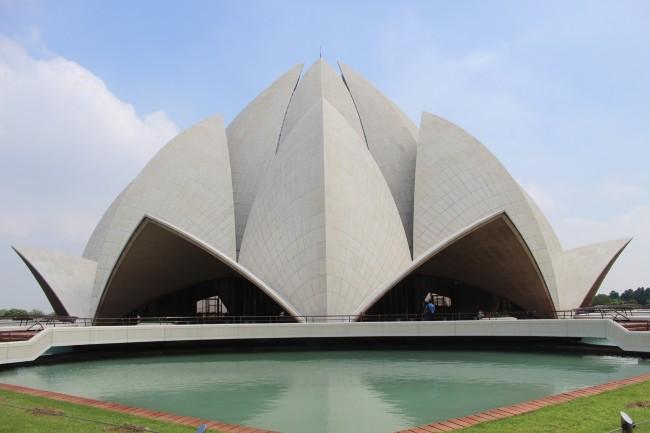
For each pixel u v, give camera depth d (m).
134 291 30.67
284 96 37.38
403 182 33.78
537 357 17.91
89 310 28.62
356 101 37.50
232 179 33.78
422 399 10.31
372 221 26.94
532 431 6.58
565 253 34.06
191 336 20.56
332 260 24.62
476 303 33.19
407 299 31.23
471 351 20.09
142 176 30.97
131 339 19.75
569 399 8.68
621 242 33.22
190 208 30.53
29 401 9.02
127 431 6.84
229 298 32.16
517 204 28.52
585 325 19.16
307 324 21.33
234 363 16.88
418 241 29.77
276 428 8.02
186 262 29.97
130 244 26.80
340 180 26.52
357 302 24.62
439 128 32.72
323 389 11.58
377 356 18.56
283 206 27.09
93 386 12.33
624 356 18.00
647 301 76.62
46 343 17.39
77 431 6.80
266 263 26.64
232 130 37.44
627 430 6.02
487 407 9.49
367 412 9.14
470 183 30.05
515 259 28.00
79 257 30.61
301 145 28.06
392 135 35.81
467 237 27.11
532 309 30.59
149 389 11.80
